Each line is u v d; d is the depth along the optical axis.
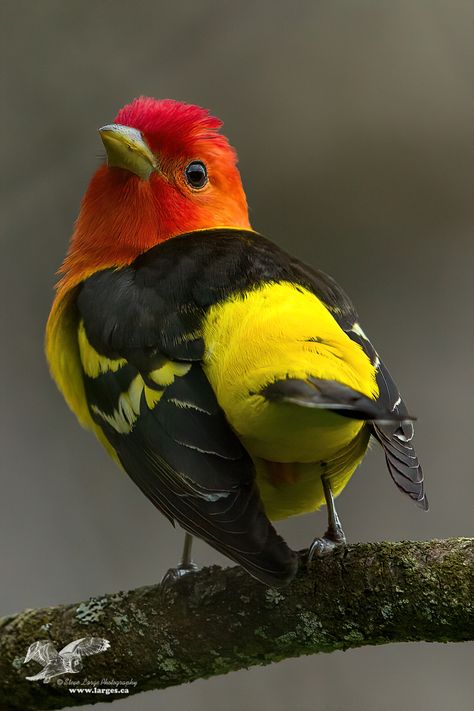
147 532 13.33
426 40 15.95
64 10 15.20
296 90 15.85
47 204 14.60
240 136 15.69
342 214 15.46
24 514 13.33
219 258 9.36
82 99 14.96
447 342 14.46
